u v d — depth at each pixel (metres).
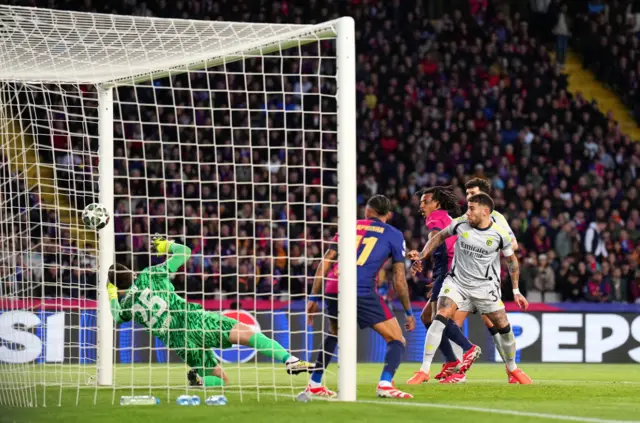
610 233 40.28
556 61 50.78
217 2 44.50
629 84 51.34
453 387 18.58
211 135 40.28
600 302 35.47
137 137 39.06
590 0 52.50
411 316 15.98
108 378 18.97
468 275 18.94
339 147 14.90
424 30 47.34
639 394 17.41
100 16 14.94
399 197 39.91
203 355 16.70
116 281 17.50
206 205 37.50
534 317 33.19
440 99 45.47
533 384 19.92
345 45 14.95
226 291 34.41
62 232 32.34
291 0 46.72
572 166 44.22
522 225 39.53
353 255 14.79
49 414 13.05
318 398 15.12
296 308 31.80
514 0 52.31
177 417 12.42
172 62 17.83
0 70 17.94
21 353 24.11
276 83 43.22
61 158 35.53
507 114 45.84
